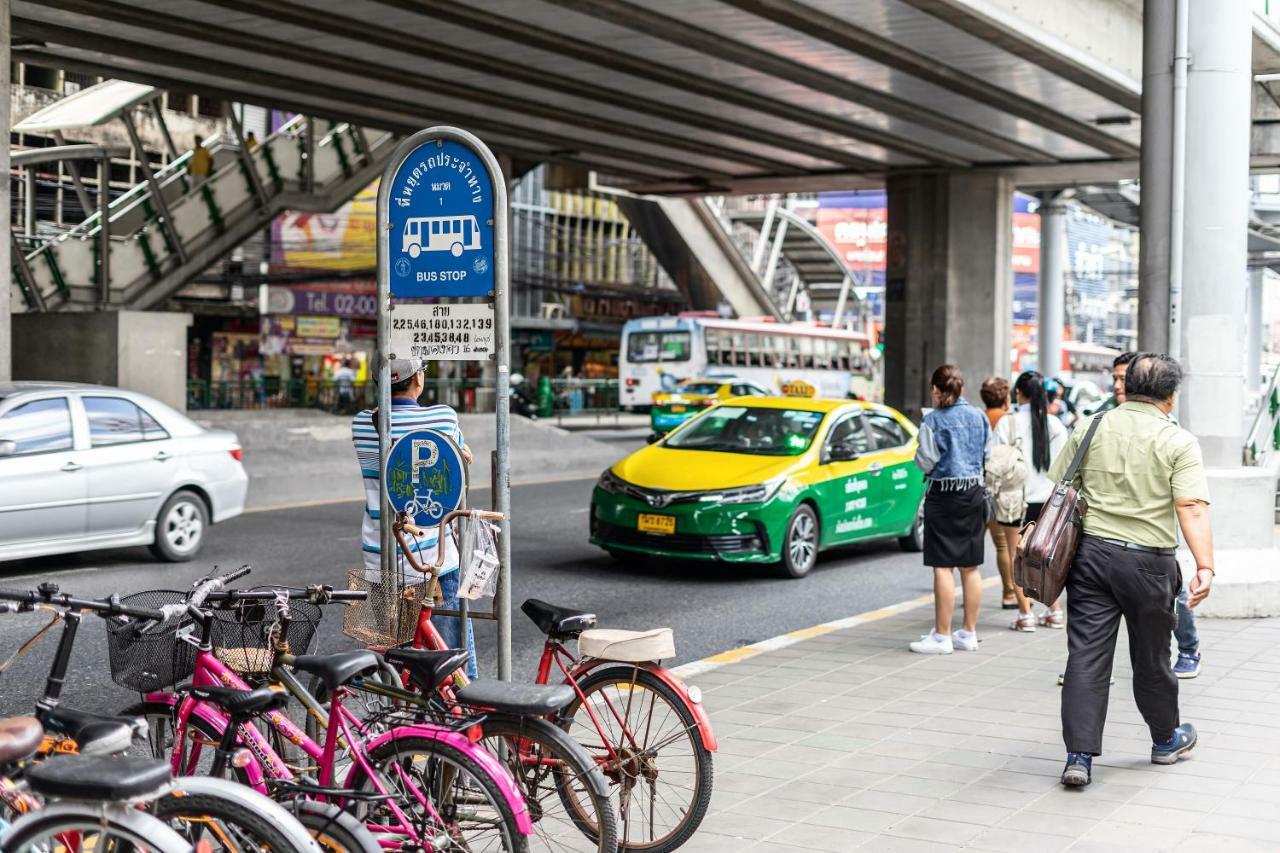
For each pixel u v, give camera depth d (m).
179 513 12.43
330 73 22.11
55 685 4.01
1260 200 40.62
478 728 4.22
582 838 4.83
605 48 19.84
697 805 4.83
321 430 20.19
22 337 19.50
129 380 18.53
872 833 5.16
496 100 23.95
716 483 12.07
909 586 12.09
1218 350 10.40
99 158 26.23
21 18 18.27
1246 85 10.49
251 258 37.81
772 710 7.15
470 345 5.66
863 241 65.69
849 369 52.00
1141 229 10.82
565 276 57.41
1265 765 6.07
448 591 5.68
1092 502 5.91
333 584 11.25
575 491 19.78
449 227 5.67
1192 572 9.97
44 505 11.18
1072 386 33.84
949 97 23.39
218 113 37.97
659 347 43.69
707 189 36.19
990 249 32.78
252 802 3.51
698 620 10.29
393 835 4.06
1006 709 7.17
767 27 18.39
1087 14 20.56
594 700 4.97
